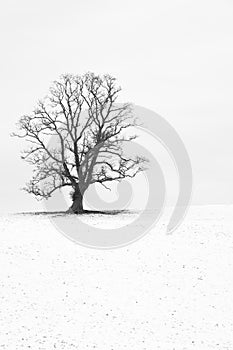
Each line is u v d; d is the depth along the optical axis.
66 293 29.64
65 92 59.31
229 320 26.89
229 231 42.94
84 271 33.09
